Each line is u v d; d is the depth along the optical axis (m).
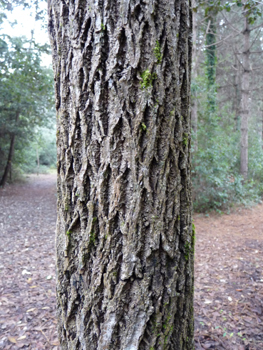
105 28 1.01
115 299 1.08
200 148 6.60
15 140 13.98
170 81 1.08
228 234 5.16
